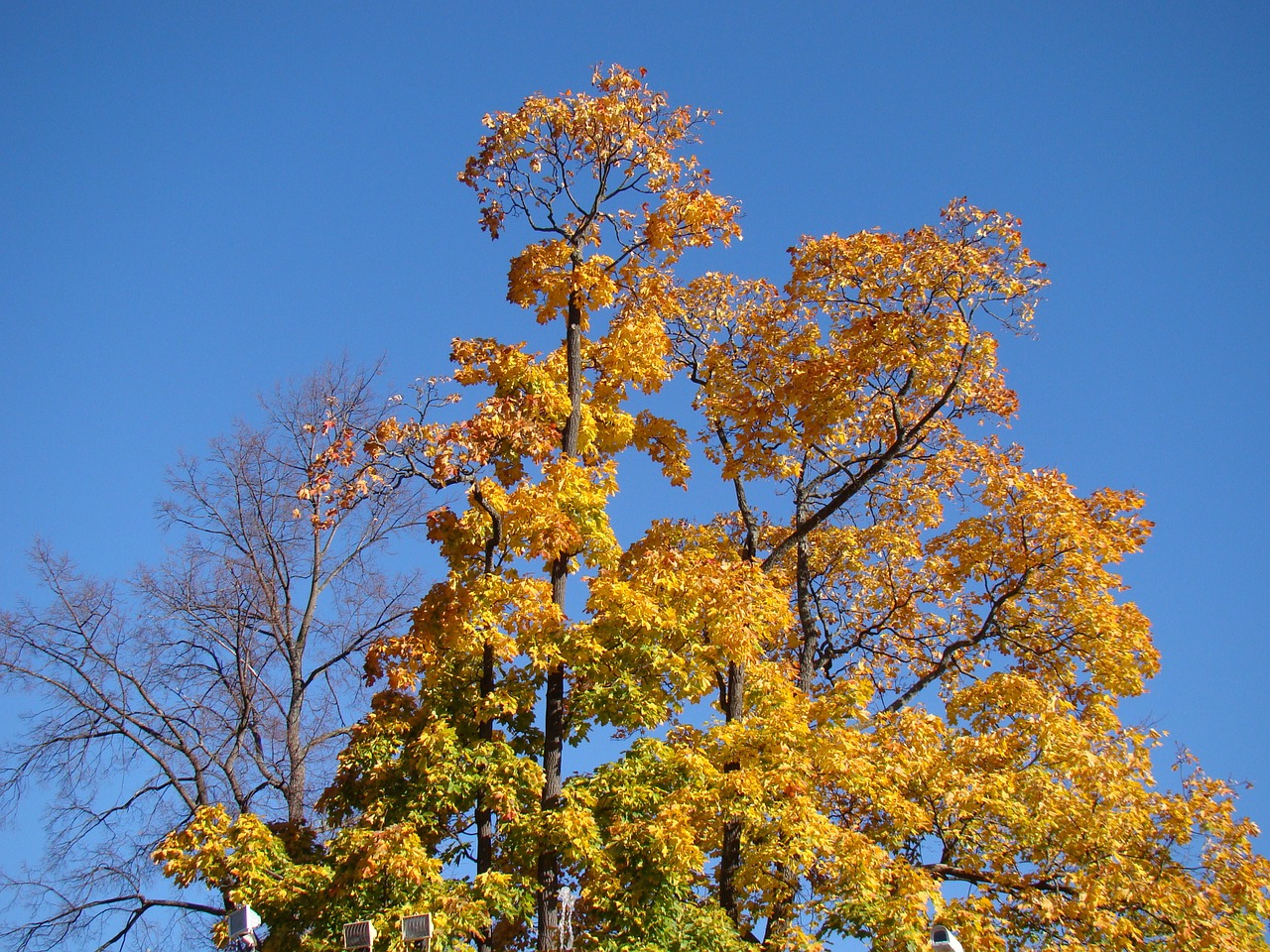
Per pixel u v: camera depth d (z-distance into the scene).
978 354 18.00
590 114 17.83
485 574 15.24
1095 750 15.77
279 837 15.07
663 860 13.11
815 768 14.79
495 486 15.15
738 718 16.38
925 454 19.92
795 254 19.17
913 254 17.98
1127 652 17.86
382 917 12.52
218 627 20.17
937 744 15.73
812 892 14.48
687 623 15.69
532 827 13.58
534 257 17.80
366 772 14.91
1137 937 13.56
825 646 20.55
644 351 18.09
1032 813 14.70
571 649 15.02
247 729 19.58
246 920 12.07
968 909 13.66
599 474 16.70
